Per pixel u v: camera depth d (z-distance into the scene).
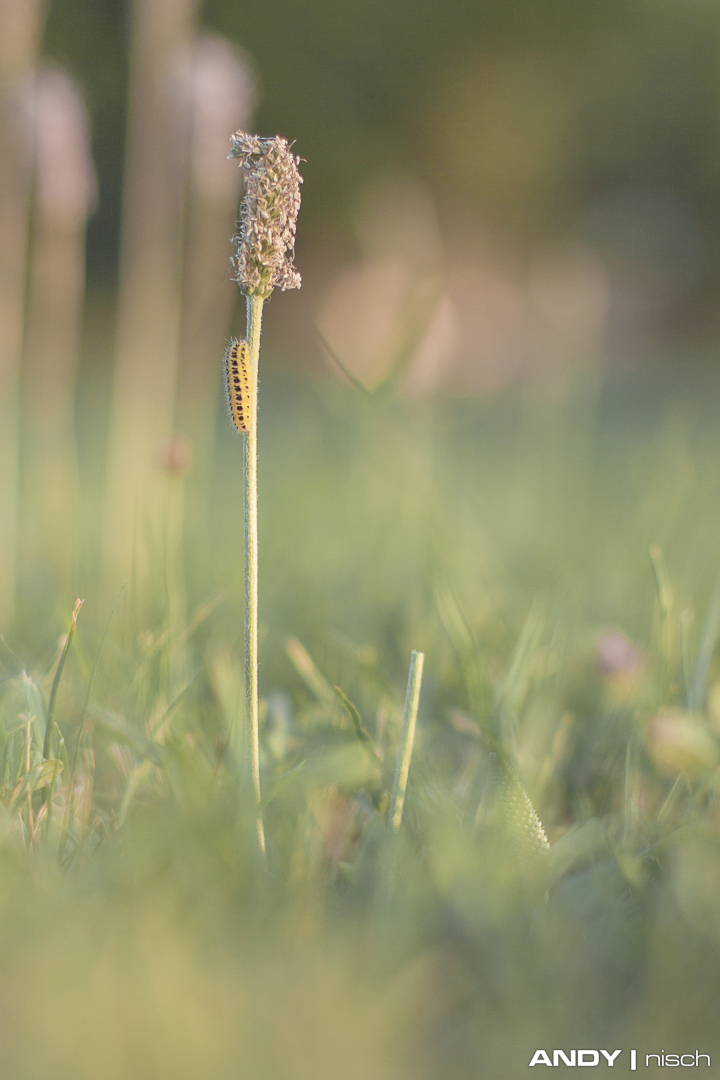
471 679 0.77
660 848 0.72
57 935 0.67
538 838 0.72
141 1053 0.65
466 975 0.67
